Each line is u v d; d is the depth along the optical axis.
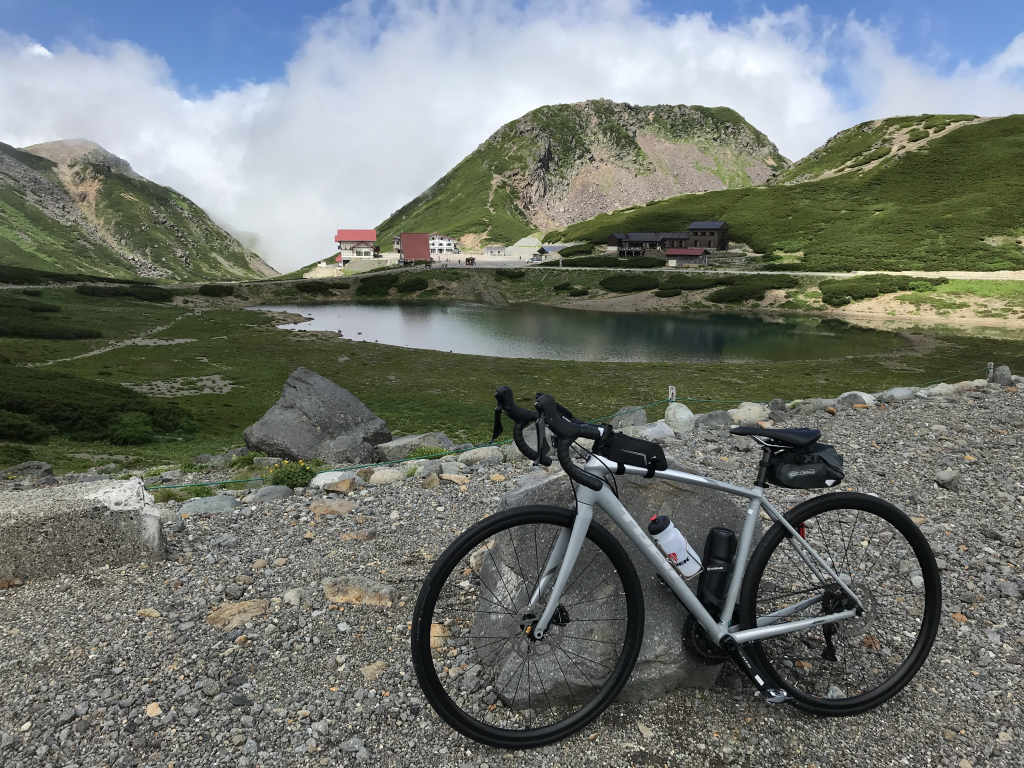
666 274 145.38
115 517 3.95
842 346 79.62
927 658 3.05
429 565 4.05
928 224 142.50
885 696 2.72
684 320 108.88
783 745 2.54
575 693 2.69
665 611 2.85
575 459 2.56
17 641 3.11
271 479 6.92
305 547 4.44
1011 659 3.01
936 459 6.26
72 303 111.81
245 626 3.28
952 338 81.19
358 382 55.56
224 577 3.90
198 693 2.73
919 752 2.49
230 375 60.28
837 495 2.67
